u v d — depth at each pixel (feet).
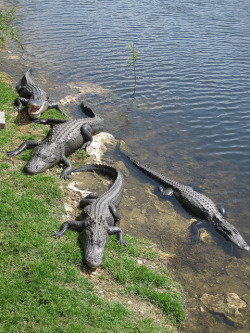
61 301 17.42
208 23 78.38
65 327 16.25
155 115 42.96
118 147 37.04
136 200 29.89
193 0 101.40
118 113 42.98
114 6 88.38
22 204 22.97
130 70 53.72
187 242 25.89
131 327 17.58
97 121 38.09
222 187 32.19
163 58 57.98
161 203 30.12
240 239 26.12
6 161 28.09
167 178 32.42
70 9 82.58
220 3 99.19
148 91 48.24
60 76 50.62
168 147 37.52
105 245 22.76
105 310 17.98
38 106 36.63
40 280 18.10
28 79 44.32
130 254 22.94
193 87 49.39
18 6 81.20
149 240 25.31
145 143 38.01
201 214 29.14
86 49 59.62
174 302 20.01
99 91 47.62
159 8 89.56
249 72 54.29
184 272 23.04
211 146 37.65
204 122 41.68
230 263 24.35
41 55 56.44
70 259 20.43
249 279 23.06
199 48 62.95
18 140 31.91
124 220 27.04
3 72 48.60
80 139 34.76
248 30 74.33
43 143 31.22
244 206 29.99
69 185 28.78
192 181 32.96
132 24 74.18
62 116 39.68
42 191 25.45
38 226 21.90
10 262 18.83
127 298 19.66
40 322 16.22
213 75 52.90
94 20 75.05
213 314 20.25
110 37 65.57
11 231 20.75
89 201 25.76
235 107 44.70
